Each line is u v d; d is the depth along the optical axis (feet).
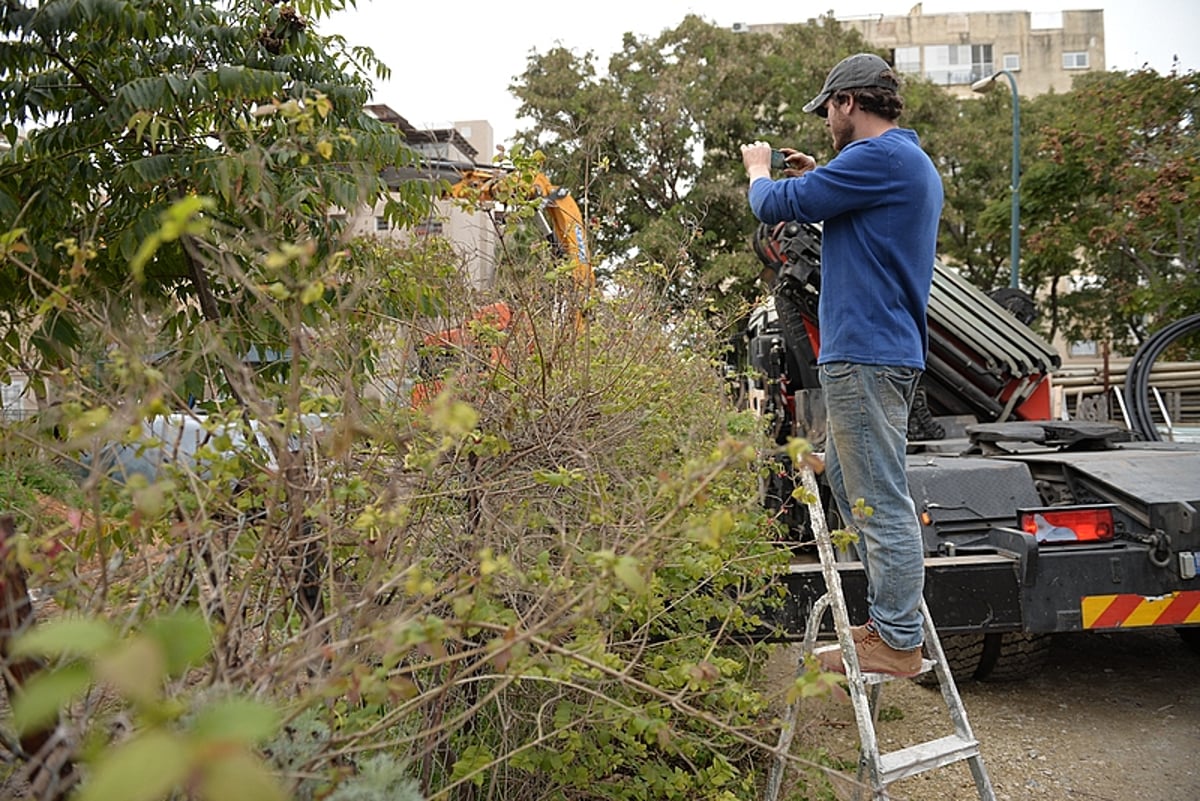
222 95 11.49
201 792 2.70
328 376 8.60
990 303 23.03
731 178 68.90
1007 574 13.53
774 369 25.07
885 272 10.00
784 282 22.15
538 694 9.34
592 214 16.37
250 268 8.08
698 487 5.99
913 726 14.52
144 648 3.13
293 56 12.63
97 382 7.03
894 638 9.92
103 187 12.01
